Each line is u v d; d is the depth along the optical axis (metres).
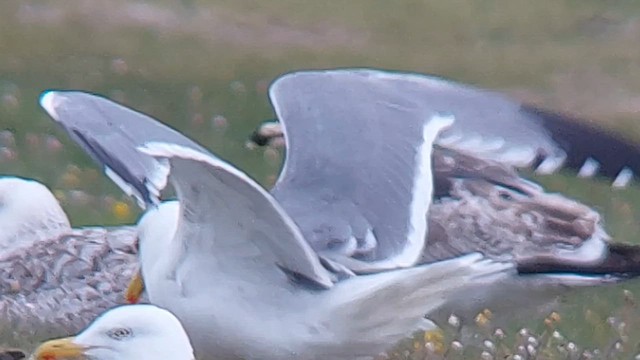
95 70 25.64
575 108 26.61
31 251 14.41
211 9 30.08
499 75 28.84
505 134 13.65
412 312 12.55
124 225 16.70
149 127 12.11
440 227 13.92
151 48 27.19
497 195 14.16
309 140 13.56
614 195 19.03
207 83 25.42
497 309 13.47
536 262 13.48
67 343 11.70
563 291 13.57
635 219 18.39
